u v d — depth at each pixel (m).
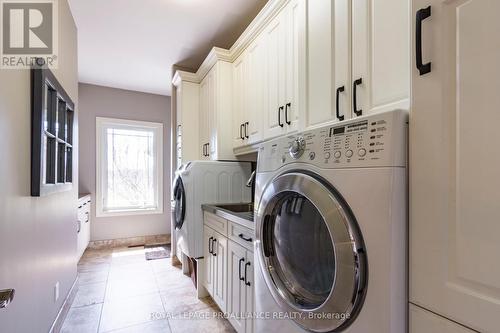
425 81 0.64
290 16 1.70
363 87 1.00
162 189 4.42
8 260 1.08
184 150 3.11
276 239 1.16
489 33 0.52
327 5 1.16
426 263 0.62
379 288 0.68
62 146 1.91
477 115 0.54
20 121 1.21
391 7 0.91
